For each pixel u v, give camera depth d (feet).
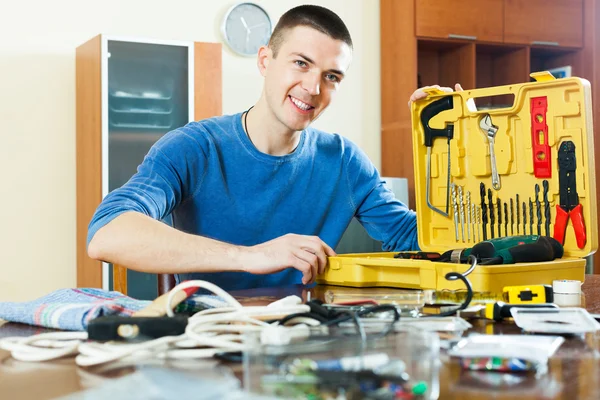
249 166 5.46
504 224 5.32
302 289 4.46
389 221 5.98
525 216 5.18
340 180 5.87
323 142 5.82
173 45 11.48
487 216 5.42
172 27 12.76
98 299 3.18
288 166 5.55
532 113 5.05
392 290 4.33
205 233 5.46
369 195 6.02
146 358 2.30
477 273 3.85
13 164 11.85
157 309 2.62
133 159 11.22
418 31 13.41
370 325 2.40
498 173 5.30
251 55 13.21
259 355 1.78
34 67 11.94
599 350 2.43
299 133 5.54
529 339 2.45
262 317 2.64
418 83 14.56
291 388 1.75
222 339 2.35
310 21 5.10
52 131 12.06
